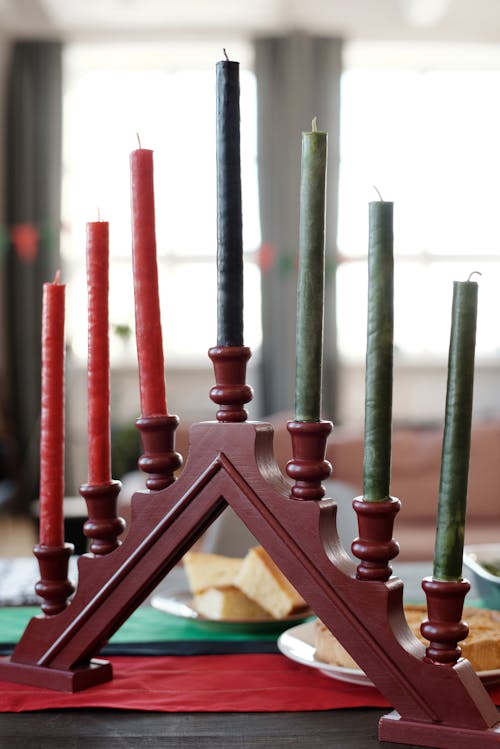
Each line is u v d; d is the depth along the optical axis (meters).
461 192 7.16
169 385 7.00
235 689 0.78
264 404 6.57
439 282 7.16
